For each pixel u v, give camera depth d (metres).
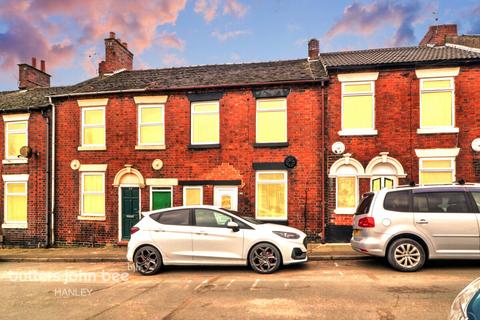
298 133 12.34
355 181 11.94
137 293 6.75
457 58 11.38
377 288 6.55
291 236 8.34
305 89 12.38
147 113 13.53
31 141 14.27
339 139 12.07
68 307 6.01
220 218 8.62
